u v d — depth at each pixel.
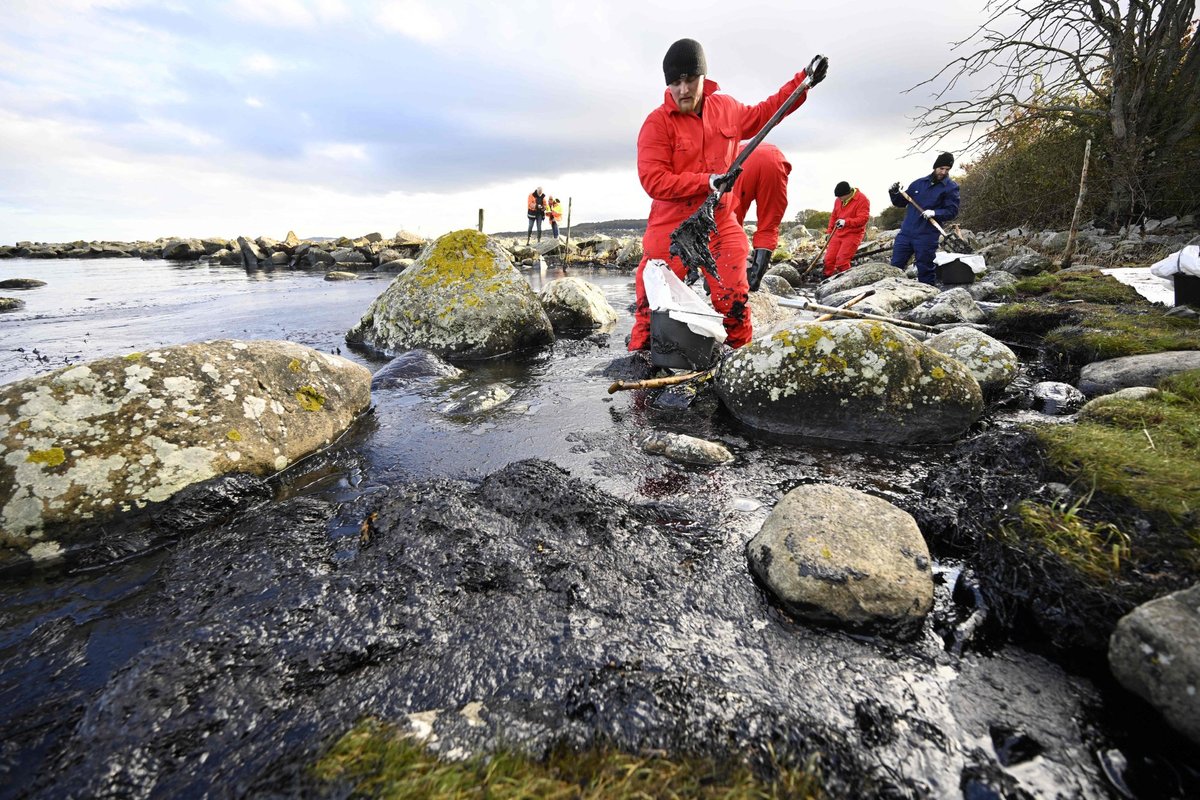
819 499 2.08
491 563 2.02
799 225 31.09
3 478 2.15
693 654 1.61
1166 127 9.48
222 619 1.75
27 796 1.23
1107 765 1.26
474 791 1.17
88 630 1.77
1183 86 9.14
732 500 2.55
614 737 1.32
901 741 1.33
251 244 21.83
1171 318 4.52
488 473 2.88
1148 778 1.23
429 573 1.96
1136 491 1.89
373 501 2.44
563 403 4.05
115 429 2.41
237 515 2.50
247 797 1.19
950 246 8.80
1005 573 1.83
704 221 4.04
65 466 2.25
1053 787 1.22
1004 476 2.34
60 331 7.11
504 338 5.78
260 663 1.58
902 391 3.20
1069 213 11.24
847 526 1.94
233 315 8.44
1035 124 11.47
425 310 5.88
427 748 1.27
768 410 3.46
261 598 1.86
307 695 1.47
